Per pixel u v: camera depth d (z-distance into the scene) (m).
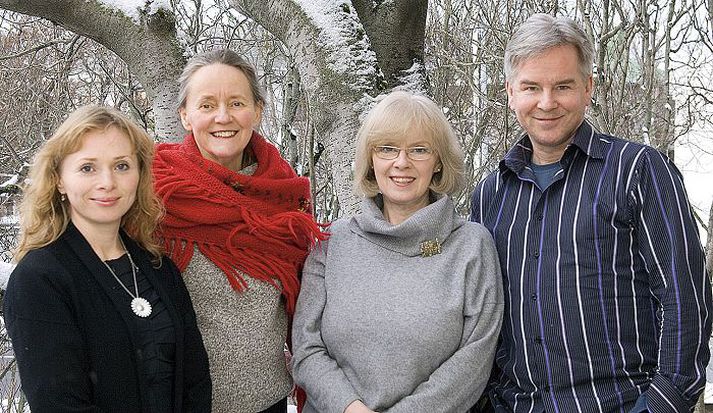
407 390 2.16
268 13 3.28
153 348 1.94
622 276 2.13
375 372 2.17
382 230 2.31
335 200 6.74
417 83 3.33
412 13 3.28
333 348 2.26
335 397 2.15
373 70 3.11
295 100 6.28
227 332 2.27
